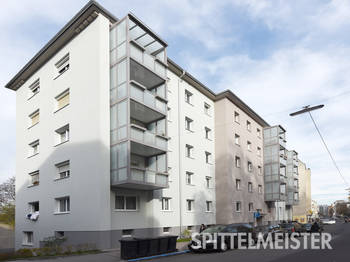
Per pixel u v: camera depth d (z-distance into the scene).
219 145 28.08
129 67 16.45
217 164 27.81
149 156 19.19
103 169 15.84
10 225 29.44
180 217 22.03
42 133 21.16
